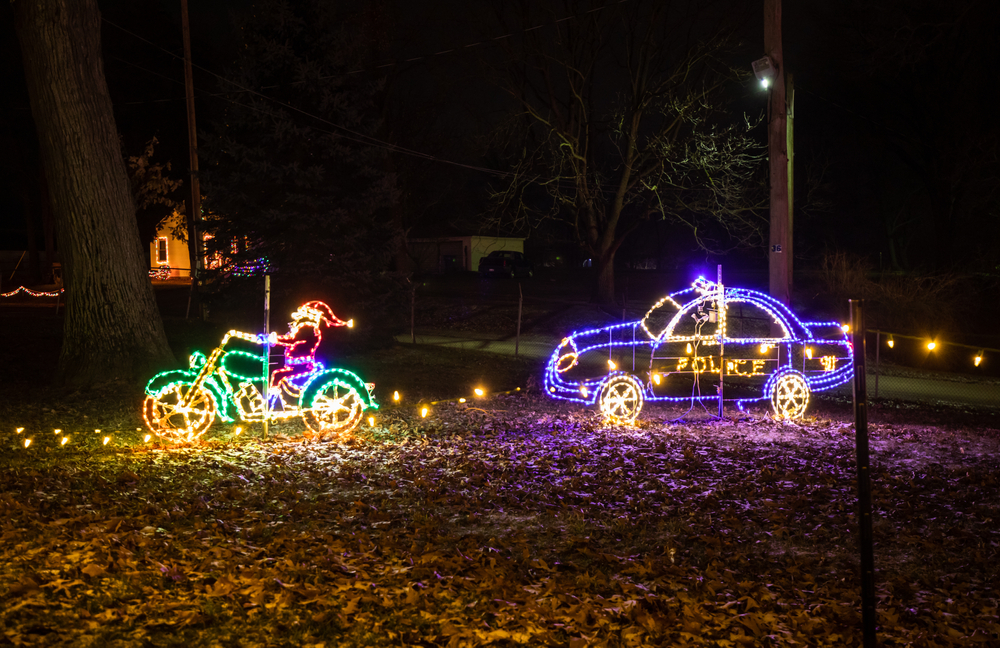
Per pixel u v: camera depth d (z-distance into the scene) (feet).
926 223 163.73
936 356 74.95
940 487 27.84
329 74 62.75
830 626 16.02
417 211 166.61
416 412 42.68
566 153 95.66
